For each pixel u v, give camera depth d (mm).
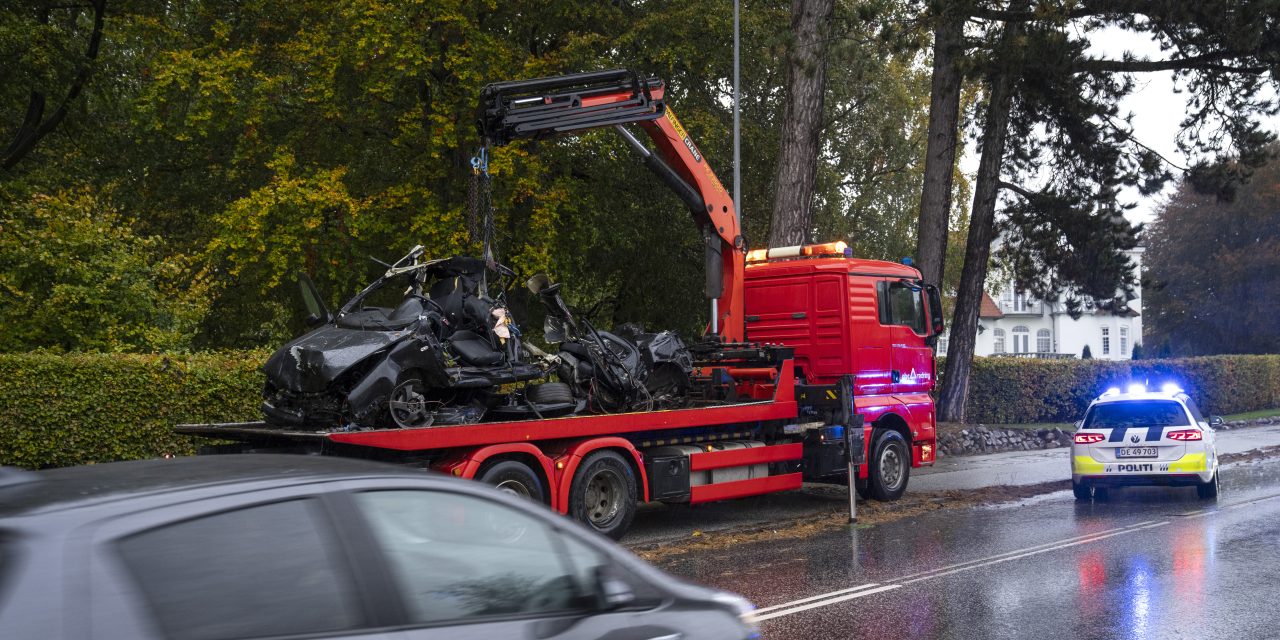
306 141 23453
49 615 2654
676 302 28656
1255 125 23047
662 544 10883
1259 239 58094
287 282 23359
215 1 24047
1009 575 9109
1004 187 26234
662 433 11578
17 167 26547
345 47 21547
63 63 23469
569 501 10273
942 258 24906
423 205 22797
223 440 9914
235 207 20953
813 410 13406
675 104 25203
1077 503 14273
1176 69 22484
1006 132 25672
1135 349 52500
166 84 21281
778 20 25562
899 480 14406
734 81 22844
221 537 3027
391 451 9125
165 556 2912
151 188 25875
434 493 3535
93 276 15633
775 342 14312
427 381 9898
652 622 3814
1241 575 9016
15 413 12680
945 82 24188
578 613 3654
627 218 26109
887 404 14250
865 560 9867
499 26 24891
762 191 27328
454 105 22734
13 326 15383
